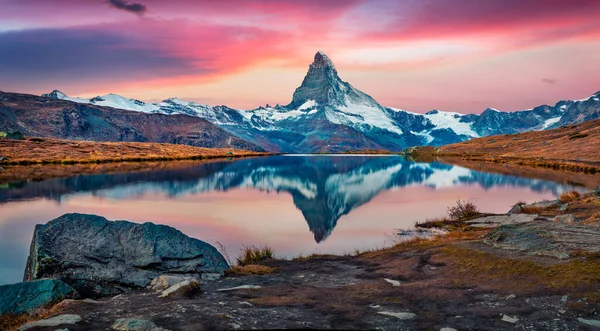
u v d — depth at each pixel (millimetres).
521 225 22422
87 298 16047
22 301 14711
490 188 67438
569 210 33531
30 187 66062
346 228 36812
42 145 173875
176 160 172375
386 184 80125
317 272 20219
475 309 12594
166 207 49375
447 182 80312
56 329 10992
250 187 74500
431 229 34469
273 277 19203
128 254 19281
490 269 16484
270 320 11844
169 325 11188
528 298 13055
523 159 141750
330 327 11312
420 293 14664
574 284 13594
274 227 37562
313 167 137750
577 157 123438
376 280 17469
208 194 63062
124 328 10828
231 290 16219
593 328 10672
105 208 47625
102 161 142500
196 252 20625
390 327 11344
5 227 36375
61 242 18859
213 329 10914
